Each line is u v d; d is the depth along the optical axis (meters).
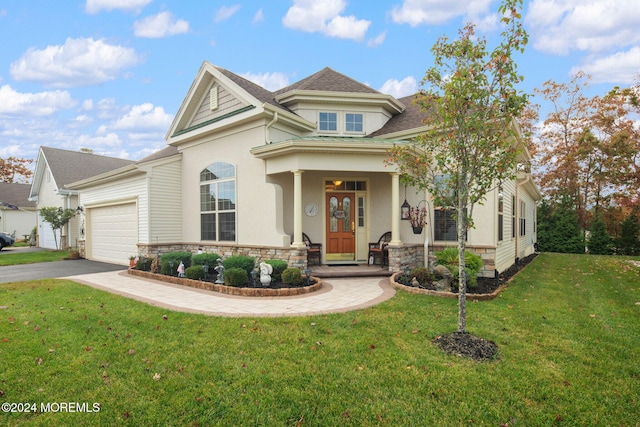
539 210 21.42
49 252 18.39
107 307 6.14
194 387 3.35
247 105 10.08
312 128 11.07
